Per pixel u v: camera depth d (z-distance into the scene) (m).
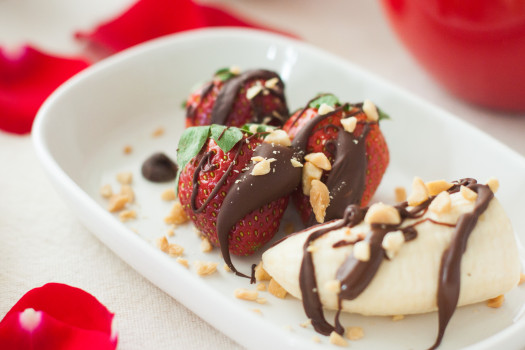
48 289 0.25
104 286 0.27
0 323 0.25
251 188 0.26
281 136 0.27
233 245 0.27
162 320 0.26
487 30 0.30
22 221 0.29
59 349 0.24
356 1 0.43
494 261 0.25
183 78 0.35
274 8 0.42
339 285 0.24
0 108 0.34
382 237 0.24
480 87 0.33
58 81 0.36
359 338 0.25
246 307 0.26
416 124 0.32
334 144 0.27
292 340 0.23
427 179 0.31
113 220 0.26
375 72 0.37
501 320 0.25
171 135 0.34
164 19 0.39
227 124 0.30
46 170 0.28
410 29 0.33
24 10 0.40
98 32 0.38
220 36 0.35
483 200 0.25
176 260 0.27
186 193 0.27
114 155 0.32
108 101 0.33
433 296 0.24
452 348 0.25
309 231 0.26
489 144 0.30
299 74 0.34
